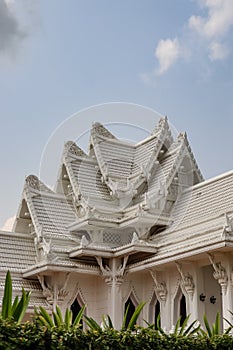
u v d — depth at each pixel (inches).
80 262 1213.1
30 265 1275.8
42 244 1243.8
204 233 1045.2
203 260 1074.1
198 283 1078.4
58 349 358.3
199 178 1333.7
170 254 1077.8
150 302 1212.5
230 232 964.0
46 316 411.2
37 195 1332.4
